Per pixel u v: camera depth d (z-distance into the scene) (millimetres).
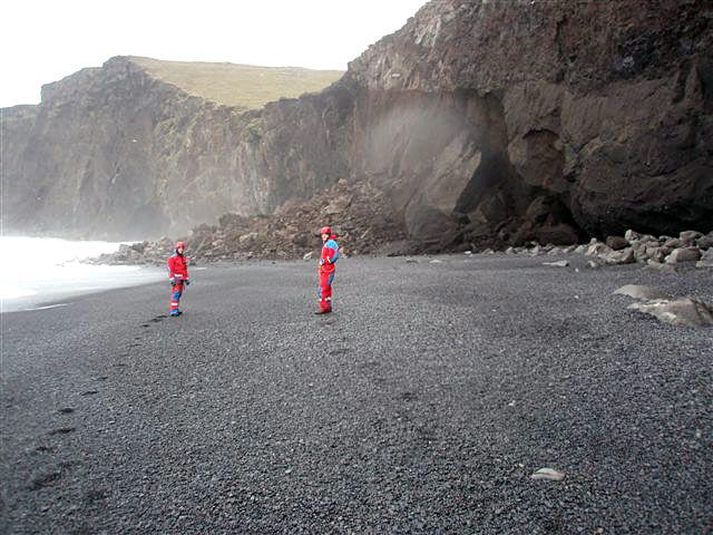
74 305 17125
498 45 24188
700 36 15680
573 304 10227
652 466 4410
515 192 25188
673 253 13820
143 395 7547
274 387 7344
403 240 28672
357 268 20234
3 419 7105
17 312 16375
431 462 4922
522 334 8531
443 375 7086
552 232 22656
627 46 17688
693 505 3850
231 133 57812
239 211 53688
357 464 5039
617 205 18266
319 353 8688
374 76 37094
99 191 78938
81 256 46344
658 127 16641
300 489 4723
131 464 5520
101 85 83562
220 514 4465
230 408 6746
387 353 8297
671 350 6953
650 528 3668
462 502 4258
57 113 88188
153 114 74000
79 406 7355
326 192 39250
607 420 5305
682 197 16062
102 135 80062
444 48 28078
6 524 4633
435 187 27328
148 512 4613
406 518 4145
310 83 85812
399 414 6031
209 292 17453
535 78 22172
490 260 19609
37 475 5477
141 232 73625
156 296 17750
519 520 3943
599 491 4164
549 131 21766
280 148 47812
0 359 10312
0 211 93188
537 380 6539
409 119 31859
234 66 95688
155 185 69812
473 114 26391
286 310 12758
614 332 8039
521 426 5406
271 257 31062
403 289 14078
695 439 4734
